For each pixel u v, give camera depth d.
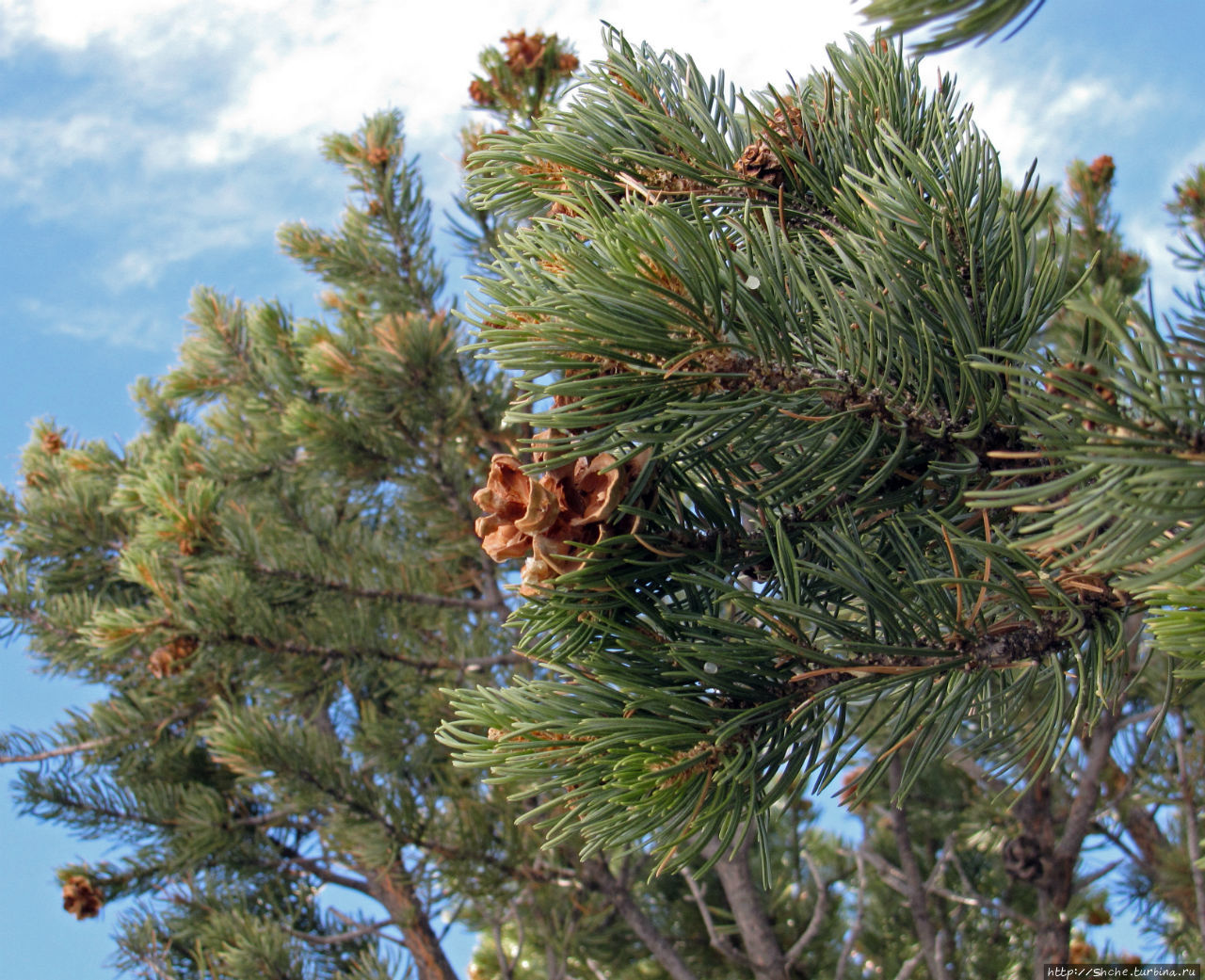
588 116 0.71
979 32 0.49
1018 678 0.68
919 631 0.66
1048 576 0.62
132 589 2.95
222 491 2.31
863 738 0.63
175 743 2.75
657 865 0.63
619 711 0.63
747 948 2.03
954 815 2.44
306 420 2.29
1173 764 1.88
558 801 0.62
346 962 2.51
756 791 0.62
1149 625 0.57
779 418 0.64
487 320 0.62
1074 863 1.90
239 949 2.00
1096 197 1.86
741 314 0.60
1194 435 0.53
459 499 2.36
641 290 0.59
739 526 0.66
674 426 0.62
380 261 2.40
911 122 0.70
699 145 0.69
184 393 2.94
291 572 2.10
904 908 2.75
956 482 0.66
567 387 0.60
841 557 0.64
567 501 0.63
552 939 2.07
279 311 2.61
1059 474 0.62
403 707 2.29
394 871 2.09
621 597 0.63
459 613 2.43
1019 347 0.64
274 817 2.49
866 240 0.64
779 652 0.63
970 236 0.64
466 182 0.72
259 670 2.06
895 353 0.63
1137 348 0.54
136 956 2.16
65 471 3.16
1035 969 1.87
